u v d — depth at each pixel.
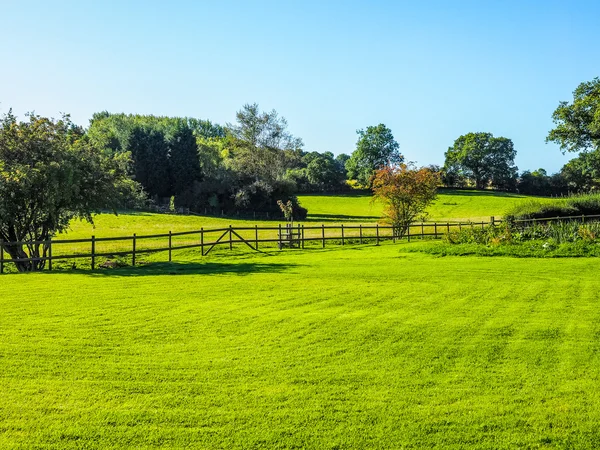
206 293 14.07
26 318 11.22
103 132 83.00
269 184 76.44
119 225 52.84
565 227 25.50
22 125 22.89
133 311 11.89
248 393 7.24
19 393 7.24
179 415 6.59
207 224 56.72
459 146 123.31
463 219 63.53
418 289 14.35
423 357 8.59
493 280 15.63
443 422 6.38
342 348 9.10
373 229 46.84
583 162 83.88
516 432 6.13
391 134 108.75
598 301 12.45
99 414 6.62
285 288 14.71
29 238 24.12
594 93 48.81
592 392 7.14
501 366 8.14
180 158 80.38
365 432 6.16
